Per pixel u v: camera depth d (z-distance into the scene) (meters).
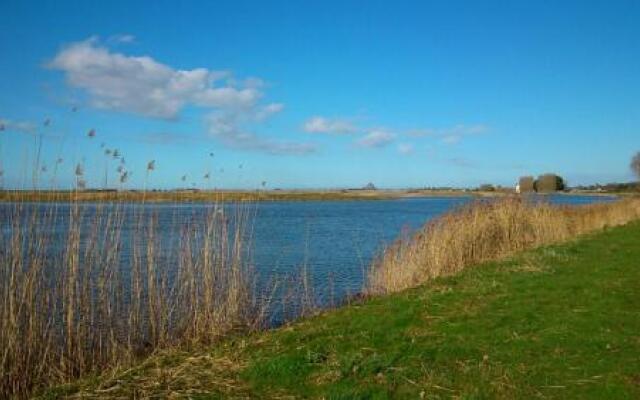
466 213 21.05
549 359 7.50
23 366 8.48
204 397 6.60
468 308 10.25
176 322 11.09
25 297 8.76
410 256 16.69
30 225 8.98
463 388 6.63
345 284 17.95
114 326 10.25
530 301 10.58
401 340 8.51
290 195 65.88
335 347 8.27
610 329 8.73
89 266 9.85
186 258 12.16
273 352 8.17
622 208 34.12
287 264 21.47
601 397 6.34
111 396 6.66
